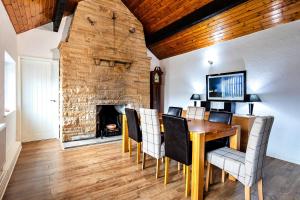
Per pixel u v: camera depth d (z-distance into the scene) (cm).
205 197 204
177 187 225
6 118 280
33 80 433
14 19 314
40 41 431
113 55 470
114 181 238
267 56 352
